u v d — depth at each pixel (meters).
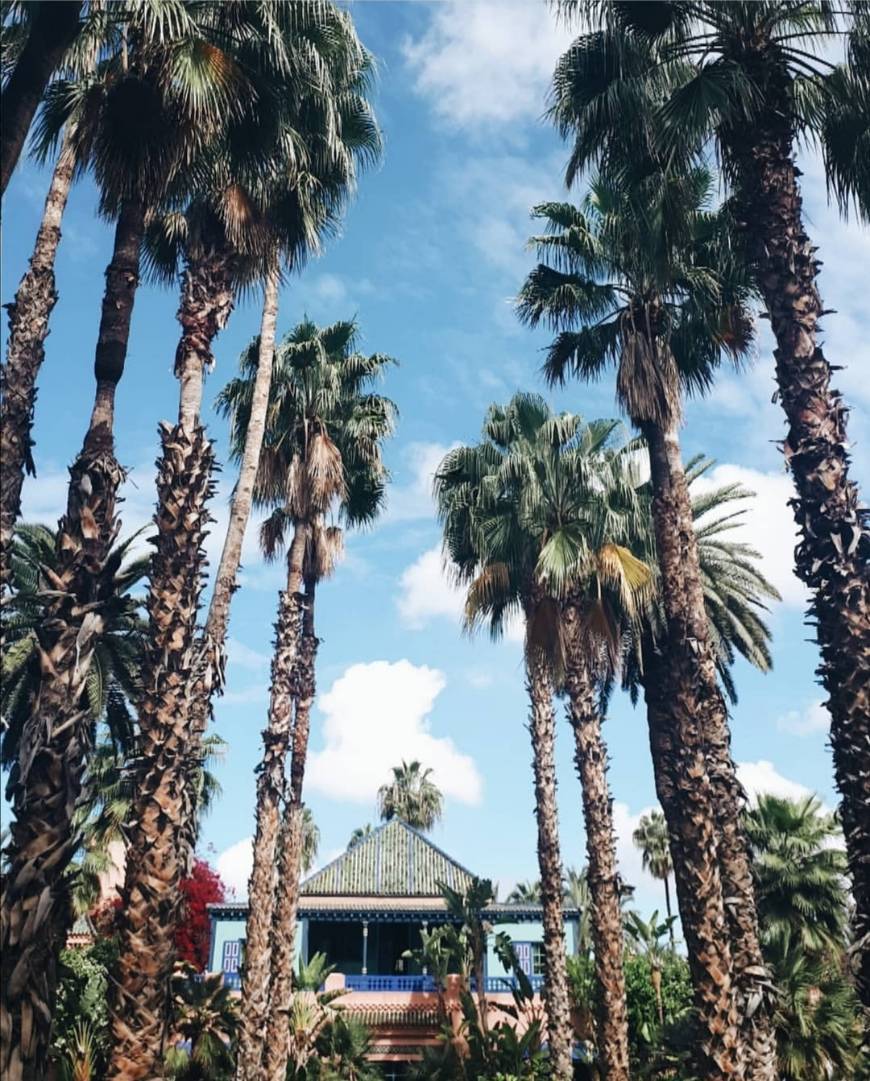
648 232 13.56
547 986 20.89
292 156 11.88
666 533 14.11
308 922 34.06
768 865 26.67
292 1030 25.77
